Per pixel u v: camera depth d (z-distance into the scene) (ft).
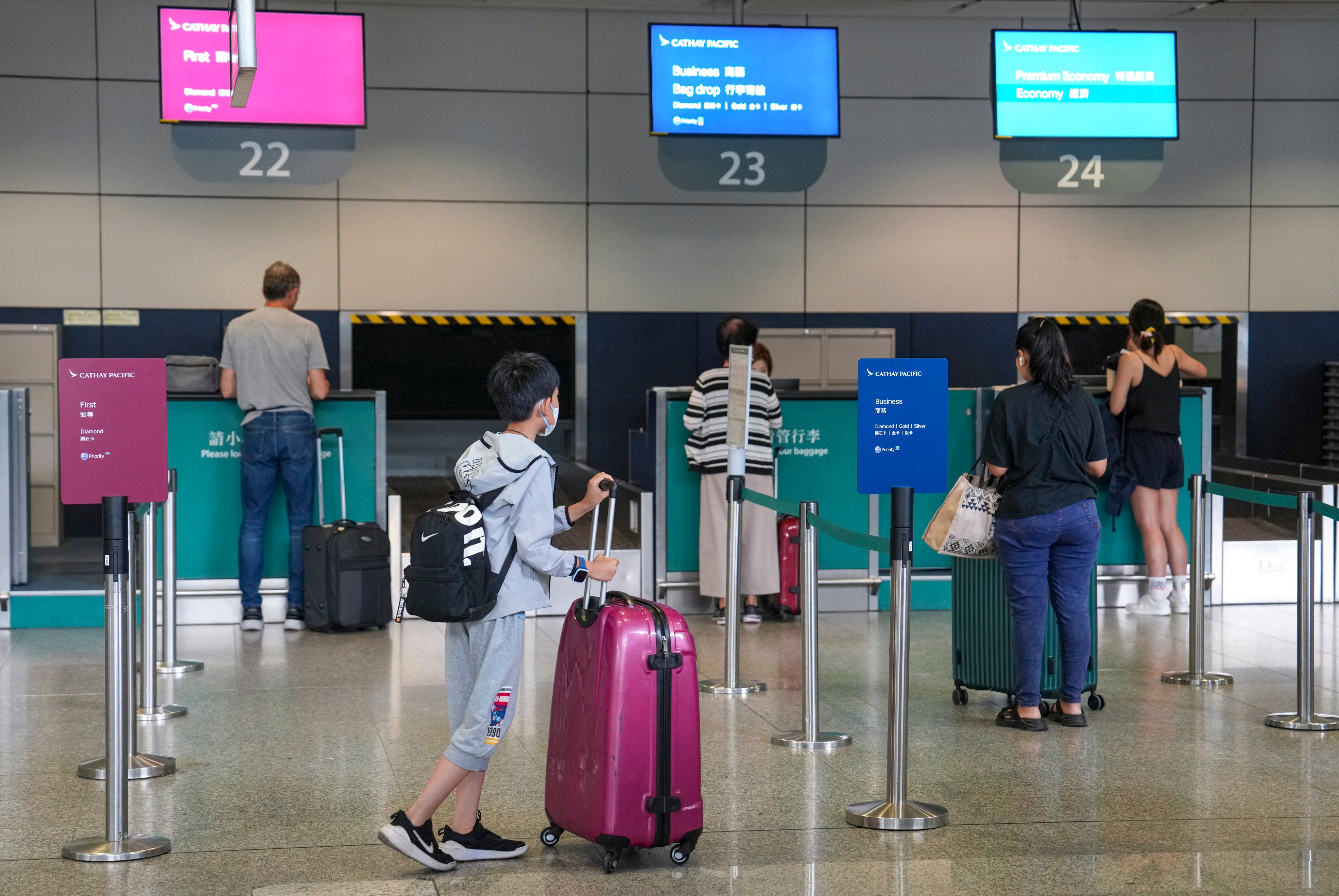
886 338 34.99
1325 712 17.46
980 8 33.58
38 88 31.55
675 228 34.32
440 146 33.27
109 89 31.78
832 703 18.01
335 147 32.68
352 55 27.81
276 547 24.35
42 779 14.28
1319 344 36.27
